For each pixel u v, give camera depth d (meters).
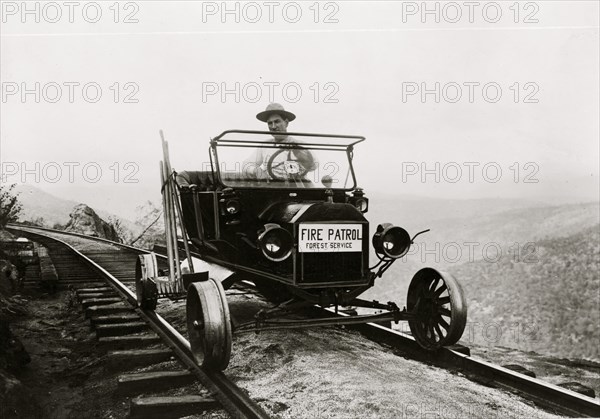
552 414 3.29
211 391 3.64
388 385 3.67
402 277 39.44
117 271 10.54
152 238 27.00
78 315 6.66
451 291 4.36
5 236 10.18
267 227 4.01
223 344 3.77
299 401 3.43
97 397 3.87
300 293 4.33
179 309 6.73
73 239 19.56
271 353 4.53
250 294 7.53
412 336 5.07
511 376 3.74
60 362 4.93
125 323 5.66
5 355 4.18
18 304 6.82
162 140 5.59
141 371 4.27
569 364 6.01
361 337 5.26
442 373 4.07
